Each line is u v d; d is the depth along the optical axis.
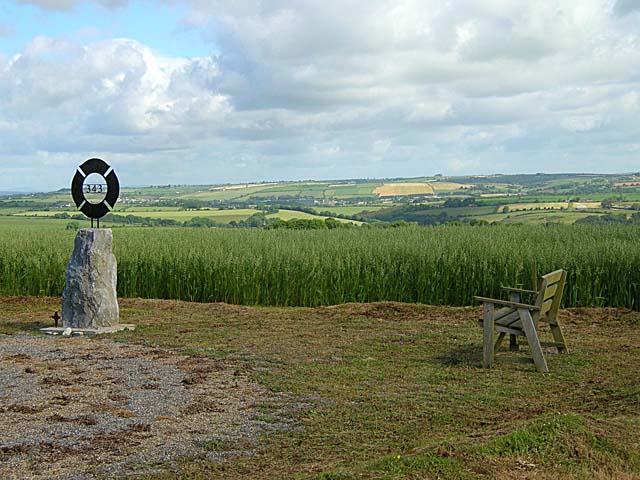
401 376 9.62
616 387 8.80
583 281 16.48
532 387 9.04
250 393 8.57
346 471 5.45
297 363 10.40
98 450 6.34
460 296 17.45
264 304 18.02
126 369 9.88
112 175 13.93
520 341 11.30
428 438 6.74
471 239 20.47
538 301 9.96
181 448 6.43
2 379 9.17
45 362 10.38
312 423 7.33
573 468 5.66
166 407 7.85
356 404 8.12
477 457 5.68
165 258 18.91
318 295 17.84
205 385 8.95
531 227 27.62
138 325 14.07
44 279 19.50
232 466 5.96
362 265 18.25
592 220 37.50
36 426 7.03
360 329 13.51
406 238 22.09
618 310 15.12
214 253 18.81
